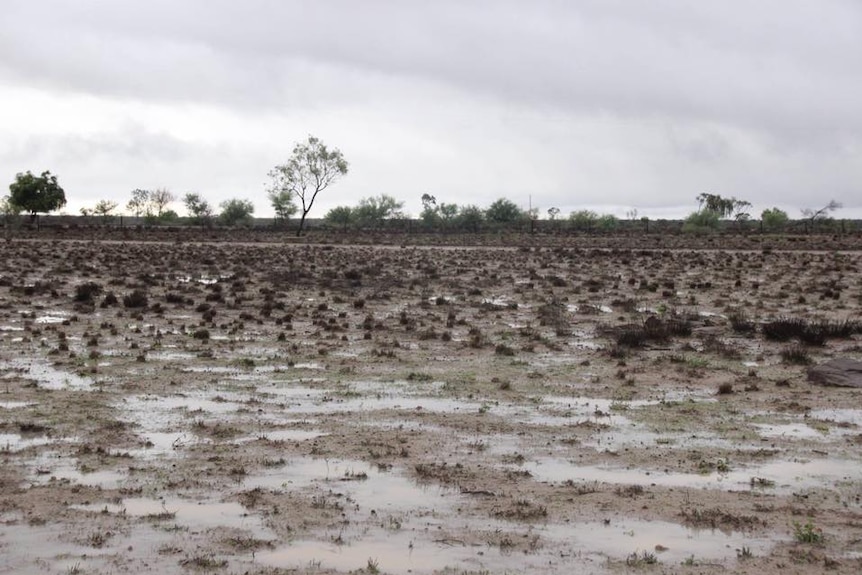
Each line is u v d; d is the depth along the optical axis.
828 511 9.17
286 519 8.81
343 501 9.39
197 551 7.96
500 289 34.81
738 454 11.37
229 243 70.69
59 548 8.01
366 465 10.72
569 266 46.81
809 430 12.63
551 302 29.61
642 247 66.69
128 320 24.16
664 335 20.94
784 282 37.22
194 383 15.56
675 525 8.73
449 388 15.48
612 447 11.68
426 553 7.98
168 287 32.72
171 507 9.14
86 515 8.84
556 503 9.37
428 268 43.75
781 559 7.86
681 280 38.53
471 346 20.31
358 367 17.47
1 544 8.09
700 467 10.76
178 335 21.34
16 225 93.94
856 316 26.16
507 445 11.72
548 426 12.77
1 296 28.89
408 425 12.73
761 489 9.93
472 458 11.08
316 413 13.41
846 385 15.52
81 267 40.16
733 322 23.16
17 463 10.60
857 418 13.33
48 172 96.44
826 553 8.00
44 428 12.19
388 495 9.60
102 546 8.07
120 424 12.43
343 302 29.42
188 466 10.58
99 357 17.95
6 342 19.75
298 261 49.56
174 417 13.02
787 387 15.58
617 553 8.01
